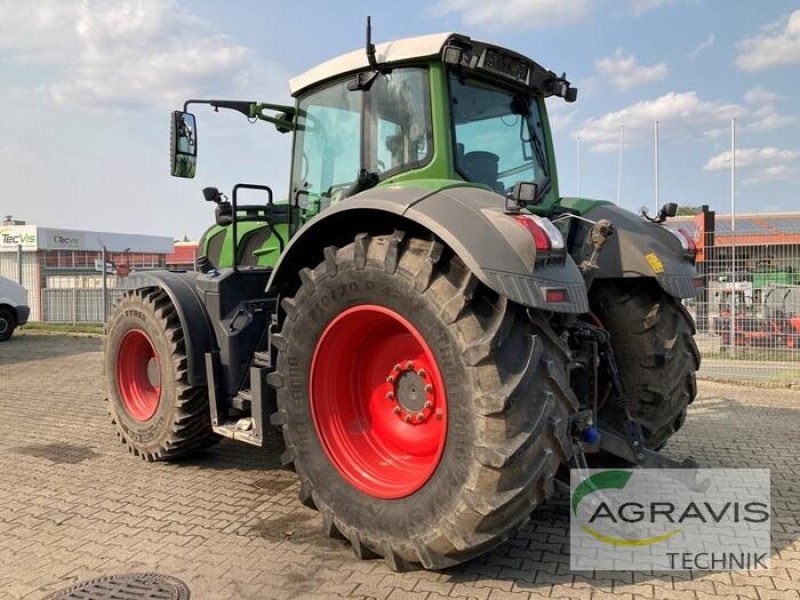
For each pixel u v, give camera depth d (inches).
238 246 199.3
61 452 202.8
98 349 490.9
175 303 176.9
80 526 144.3
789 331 386.0
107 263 737.0
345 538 131.0
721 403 278.2
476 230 110.4
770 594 112.7
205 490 167.5
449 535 110.5
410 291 115.5
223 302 174.1
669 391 157.6
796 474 175.5
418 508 115.1
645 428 158.9
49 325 674.8
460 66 145.9
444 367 111.6
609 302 163.8
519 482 106.4
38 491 167.2
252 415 153.4
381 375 134.3
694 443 207.6
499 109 157.1
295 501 159.3
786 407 269.0
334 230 137.6
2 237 1127.0
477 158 149.1
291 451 136.4
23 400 285.9
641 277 157.9
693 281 157.9
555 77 167.2
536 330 113.8
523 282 107.3
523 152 163.0
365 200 123.2
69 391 307.7
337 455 130.7
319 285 130.8
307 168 174.6
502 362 107.6
